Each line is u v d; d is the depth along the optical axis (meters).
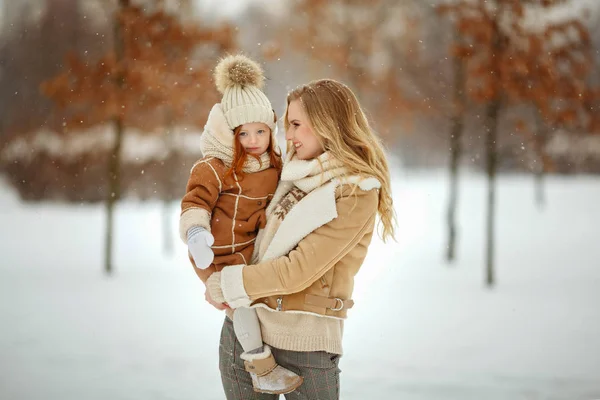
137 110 8.37
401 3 10.28
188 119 9.06
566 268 9.02
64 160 15.04
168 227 11.31
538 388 4.13
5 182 19.22
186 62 8.14
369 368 4.57
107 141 11.54
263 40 12.17
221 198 2.13
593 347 5.09
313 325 2.01
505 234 13.25
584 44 7.48
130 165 15.61
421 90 10.04
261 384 1.98
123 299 7.04
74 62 8.00
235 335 2.12
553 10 7.41
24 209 18.08
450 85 9.82
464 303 6.81
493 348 5.07
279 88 10.39
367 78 10.41
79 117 8.43
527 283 7.95
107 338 5.38
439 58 9.98
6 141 18.64
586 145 15.77
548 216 16.59
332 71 10.73
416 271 8.96
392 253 10.71
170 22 7.95
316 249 1.93
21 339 5.32
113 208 8.70
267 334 2.04
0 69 16.98
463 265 9.45
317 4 10.36
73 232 13.66
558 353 4.92
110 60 7.92
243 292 1.93
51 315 6.21
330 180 2.02
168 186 11.41
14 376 4.35
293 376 1.99
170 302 6.91
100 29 8.44
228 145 2.15
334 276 2.05
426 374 4.43
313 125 2.05
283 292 1.93
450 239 9.80
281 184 2.15
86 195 19.23
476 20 7.51
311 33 10.48
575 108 7.66
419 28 10.22
